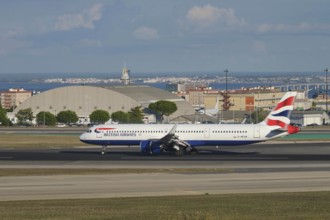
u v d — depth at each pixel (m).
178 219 126.00
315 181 195.62
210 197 162.00
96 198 161.75
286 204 147.75
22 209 140.50
